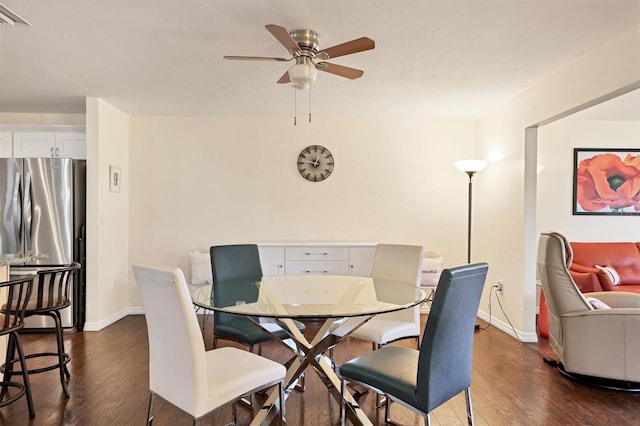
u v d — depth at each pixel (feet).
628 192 16.05
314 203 15.93
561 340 9.67
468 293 5.95
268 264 14.56
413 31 8.22
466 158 16.07
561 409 8.05
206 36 8.50
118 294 14.73
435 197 16.07
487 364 10.44
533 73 10.69
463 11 7.42
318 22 7.84
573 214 16.06
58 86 11.91
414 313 9.33
